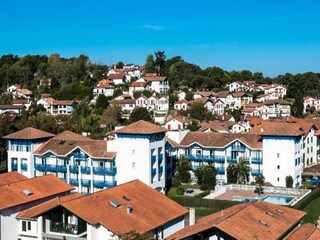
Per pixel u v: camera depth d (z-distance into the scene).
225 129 165.75
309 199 93.25
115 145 102.31
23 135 109.88
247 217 52.44
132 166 100.75
